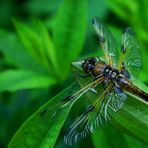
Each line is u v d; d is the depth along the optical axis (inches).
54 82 19.1
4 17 25.2
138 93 16.7
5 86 18.3
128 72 17.3
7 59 20.5
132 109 16.6
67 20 19.0
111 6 21.0
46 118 16.4
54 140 16.4
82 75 16.8
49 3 24.0
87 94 16.8
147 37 20.1
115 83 16.9
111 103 16.7
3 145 20.0
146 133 16.6
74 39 19.1
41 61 19.6
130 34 17.7
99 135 17.2
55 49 19.1
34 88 19.4
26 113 19.9
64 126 19.2
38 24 20.3
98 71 16.9
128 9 20.8
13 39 19.9
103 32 17.7
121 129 16.7
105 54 17.5
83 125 16.7
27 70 18.9
